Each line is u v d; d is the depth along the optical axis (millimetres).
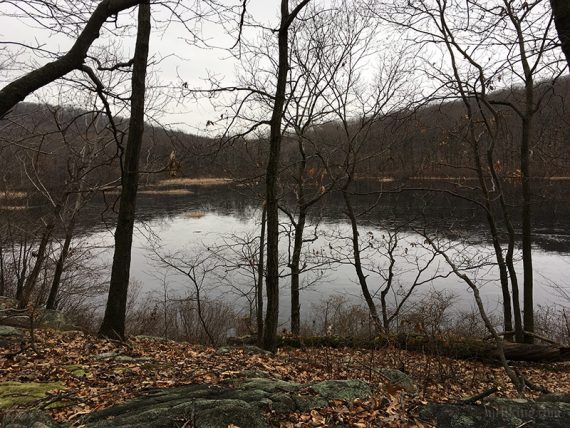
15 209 13570
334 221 20953
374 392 4203
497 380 6328
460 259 13594
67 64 2908
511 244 9531
